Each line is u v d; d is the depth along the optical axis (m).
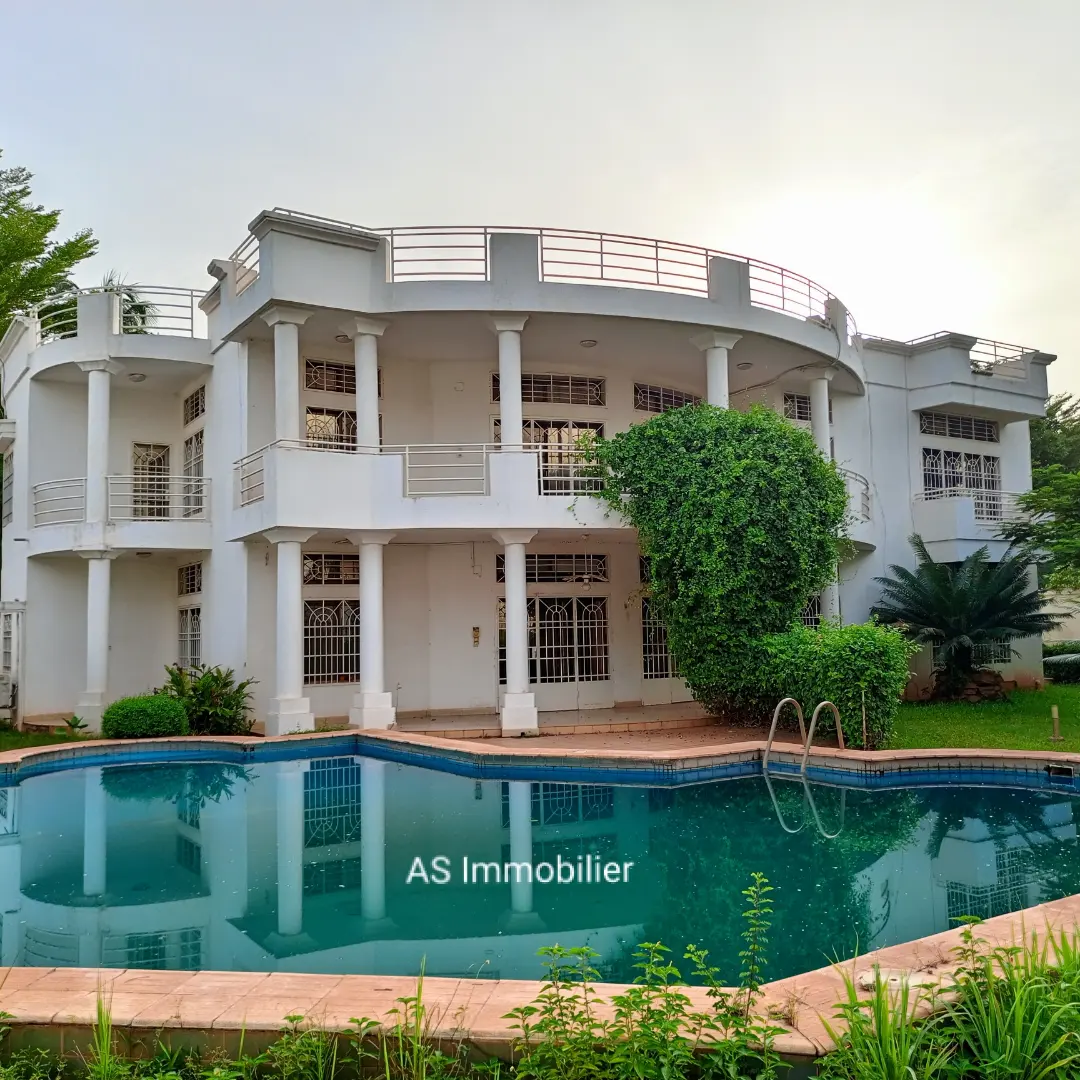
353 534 13.72
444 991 3.76
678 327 14.68
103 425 16.03
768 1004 3.59
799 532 13.42
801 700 12.34
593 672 16.73
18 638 17.34
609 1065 3.02
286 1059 3.17
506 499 13.70
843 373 17.86
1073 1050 2.91
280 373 13.26
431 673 15.90
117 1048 3.44
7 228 21.94
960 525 19.08
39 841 8.01
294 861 7.24
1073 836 7.78
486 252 13.82
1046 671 23.36
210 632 16.25
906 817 8.54
